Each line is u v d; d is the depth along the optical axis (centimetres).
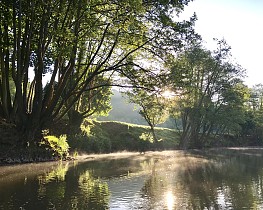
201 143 7088
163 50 3045
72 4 2548
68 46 2473
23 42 2709
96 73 3022
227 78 6788
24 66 2578
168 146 6116
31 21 2517
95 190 1494
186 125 6644
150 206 1219
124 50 3366
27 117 2702
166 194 1455
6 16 2677
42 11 2520
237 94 7081
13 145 2547
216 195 1457
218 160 3531
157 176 2042
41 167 2347
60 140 3138
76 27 2681
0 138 2486
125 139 5478
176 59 3144
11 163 2456
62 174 2011
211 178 1994
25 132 2664
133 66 3098
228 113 7162
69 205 1188
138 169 2428
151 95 3256
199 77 6469
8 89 2781
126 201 1289
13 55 2567
